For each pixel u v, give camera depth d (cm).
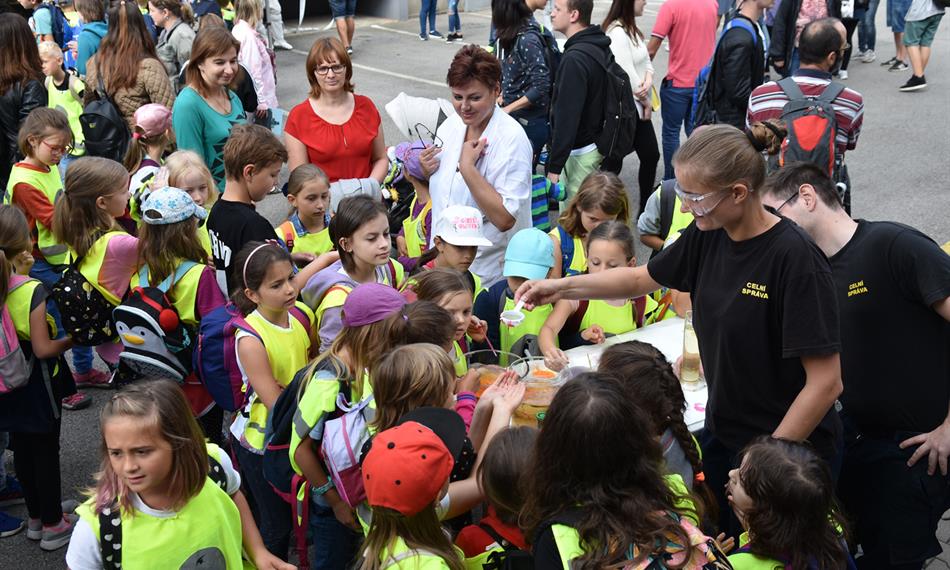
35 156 484
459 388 327
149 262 367
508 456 244
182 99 535
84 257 387
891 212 715
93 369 519
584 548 192
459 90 416
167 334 365
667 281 301
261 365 327
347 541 306
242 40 834
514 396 294
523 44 649
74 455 454
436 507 236
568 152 594
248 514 281
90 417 489
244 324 332
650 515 195
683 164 253
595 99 597
